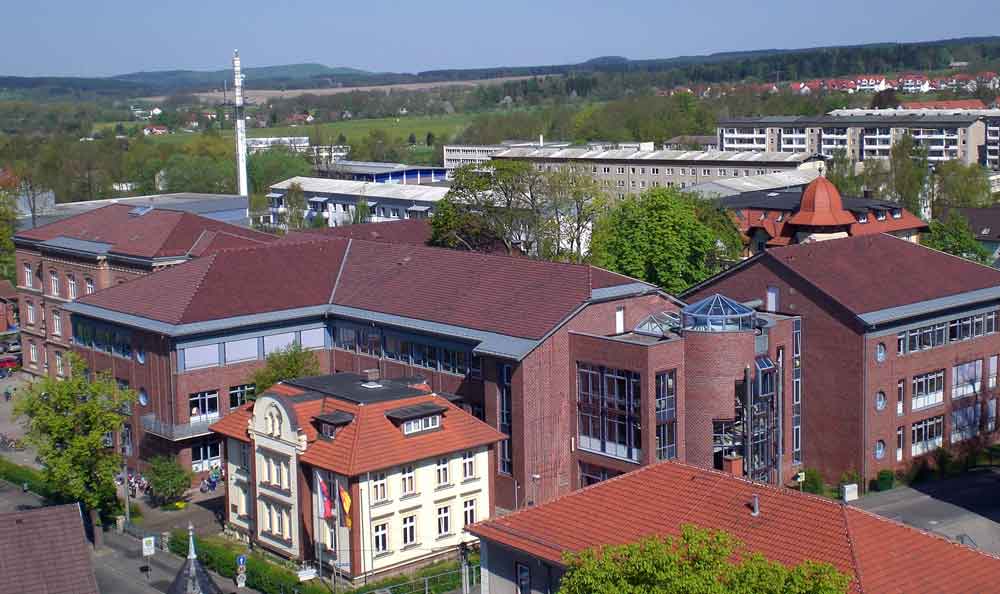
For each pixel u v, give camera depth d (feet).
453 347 276.41
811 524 157.38
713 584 122.42
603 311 271.69
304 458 228.63
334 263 324.80
